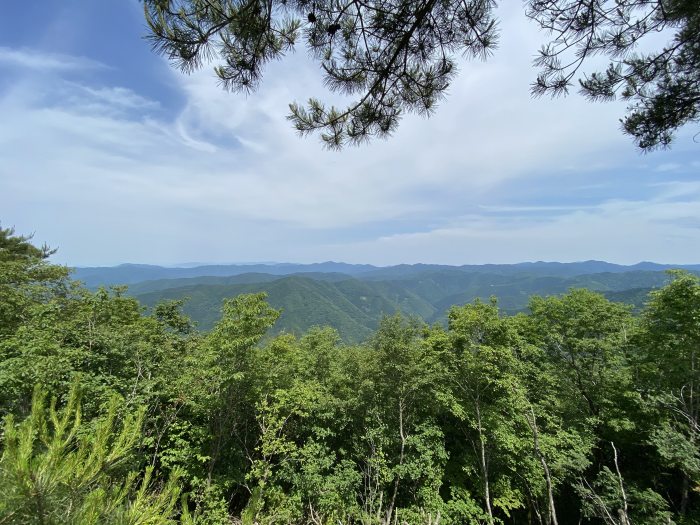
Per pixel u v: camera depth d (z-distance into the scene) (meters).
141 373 8.73
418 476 10.65
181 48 2.63
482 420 12.21
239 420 11.20
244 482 9.92
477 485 12.96
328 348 14.36
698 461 6.71
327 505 9.45
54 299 11.97
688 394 10.26
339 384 12.88
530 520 13.82
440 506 10.76
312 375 13.51
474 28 3.40
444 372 12.60
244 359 9.71
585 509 7.76
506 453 12.46
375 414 11.65
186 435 10.39
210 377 10.02
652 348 13.01
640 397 12.02
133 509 2.67
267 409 10.29
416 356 12.34
